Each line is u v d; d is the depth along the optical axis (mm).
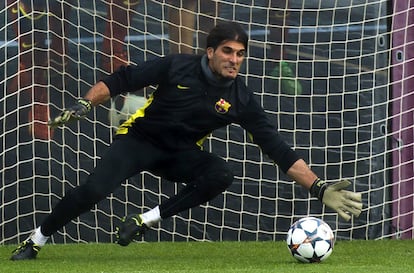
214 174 20922
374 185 27094
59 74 26562
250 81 27062
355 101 27078
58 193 26609
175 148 20906
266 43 26984
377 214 27094
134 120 20922
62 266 20594
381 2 26969
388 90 27016
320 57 27078
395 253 23750
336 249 24500
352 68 27047
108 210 26547
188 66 20344
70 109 19719
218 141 26953
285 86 27078
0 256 23031
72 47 26656
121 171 20719
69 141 26609
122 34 26766
